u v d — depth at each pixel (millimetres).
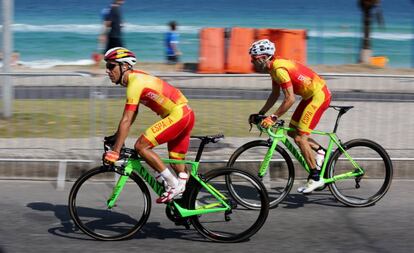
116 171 5879
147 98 5766
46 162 8008
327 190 7758
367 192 7238
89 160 8008
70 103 8195
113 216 6246
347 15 59500
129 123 5672
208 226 5941
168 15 57562
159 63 20125
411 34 45062
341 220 6582
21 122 8227
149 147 5785
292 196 7488
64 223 6359
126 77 5742
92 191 6707
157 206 6938
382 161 7812
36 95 8203
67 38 40812
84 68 18906
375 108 8680
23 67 19562
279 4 68125
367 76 8633
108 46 17031
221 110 8641
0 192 7383
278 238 5996
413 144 8633
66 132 8227
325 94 6969
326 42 38562
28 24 48719
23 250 5566
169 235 6086
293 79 6820
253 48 6816
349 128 8750
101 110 8211
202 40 18266
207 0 70312
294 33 18656
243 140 8641
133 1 66312
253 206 6203
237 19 56688
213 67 18266
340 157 7375
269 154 7039
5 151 8250
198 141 8320
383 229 6281
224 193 6156
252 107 8711
